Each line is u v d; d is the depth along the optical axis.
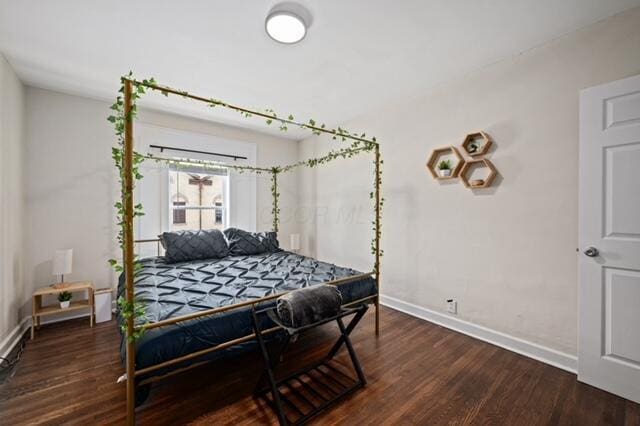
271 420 1.50
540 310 2.09
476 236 2.46
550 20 1.81
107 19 1.78
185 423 1.48
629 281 1.66
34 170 2.68
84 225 2.93
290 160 4.60
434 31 1.91
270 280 2.24
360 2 1.64
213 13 1.73
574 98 1.93
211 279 2.27
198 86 2.71
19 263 2.45
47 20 1.78
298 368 1.99
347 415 1.54
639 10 1.69
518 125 2.19
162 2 1.63
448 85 2.65
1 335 2.10
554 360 2.02
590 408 1.59
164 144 3.43
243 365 2.04
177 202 3.58
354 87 2.74
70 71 2.41
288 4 1.66
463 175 2.48
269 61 2.27
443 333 2.55
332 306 1.75
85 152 2.93
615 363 1.70
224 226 3.98
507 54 2.19
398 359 2.11
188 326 1.50
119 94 2.87
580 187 1.82
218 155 3.85
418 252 2.92
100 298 2.76
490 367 2.00
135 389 1.36
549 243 2.04
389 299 3.21
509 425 1.48
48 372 1.91
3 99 2.13
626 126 1.65
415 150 2.94
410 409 1.59
